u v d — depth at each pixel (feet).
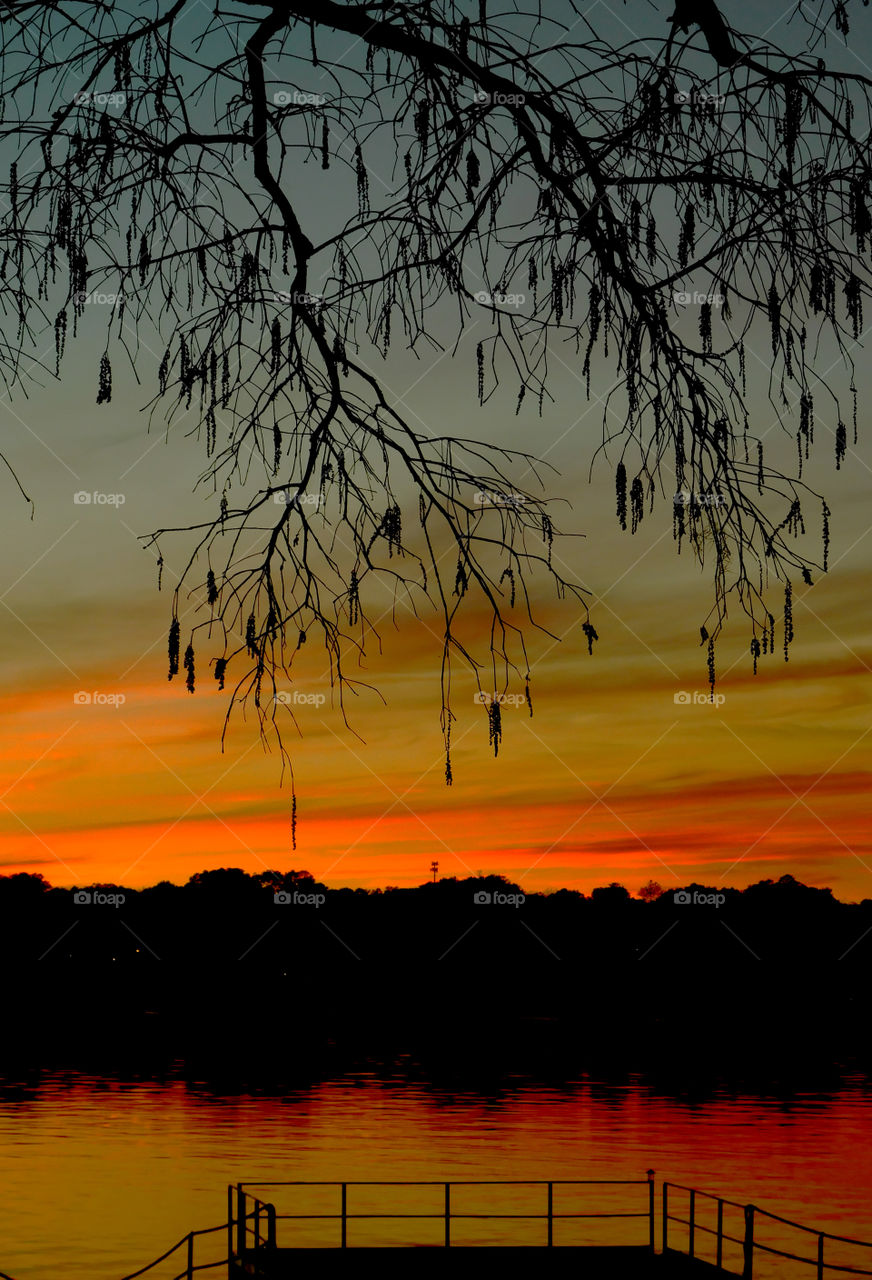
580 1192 197.88
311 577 17.98
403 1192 197.77
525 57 18.76
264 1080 369.09
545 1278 80.69
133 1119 280.10
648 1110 301.22
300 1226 170.50
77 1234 162.40
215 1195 193.16
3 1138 251.80
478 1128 268.21
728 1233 166.91
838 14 18.35
